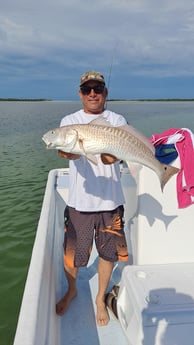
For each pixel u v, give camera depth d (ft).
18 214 25.85
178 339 6.50
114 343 8.13
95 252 12.60
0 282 17.01
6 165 43.86
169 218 9.05
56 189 13.80
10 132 85.25
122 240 8.61
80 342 8.16
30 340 5.17
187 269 8.38
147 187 8.86
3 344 12.77
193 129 87.97
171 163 8.82
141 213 8.98
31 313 5.82
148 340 6.50
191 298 7.11
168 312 6.64
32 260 7.66
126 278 7.98
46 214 10.49
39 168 41.83
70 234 8.64
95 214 8.33
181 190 8.79
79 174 8.22
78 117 8.47
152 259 9.19
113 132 7.32
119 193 8.54
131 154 7.50
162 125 98.58
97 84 8.06
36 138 72.38
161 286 7.56
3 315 14.48
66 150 7.27
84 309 9.32
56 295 9.29
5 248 20.48
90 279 10.87
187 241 9.20
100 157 8.00
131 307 7.31
